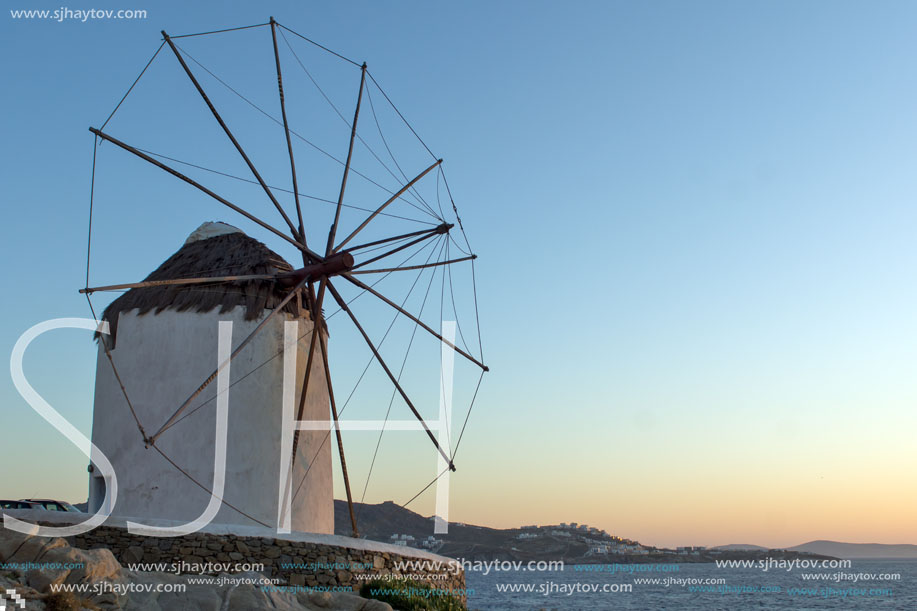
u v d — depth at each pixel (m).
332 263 17.47
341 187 18.86
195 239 20.25
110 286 14.47
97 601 10.88
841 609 57.94
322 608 13.18
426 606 15.19
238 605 11.98
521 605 64.88
